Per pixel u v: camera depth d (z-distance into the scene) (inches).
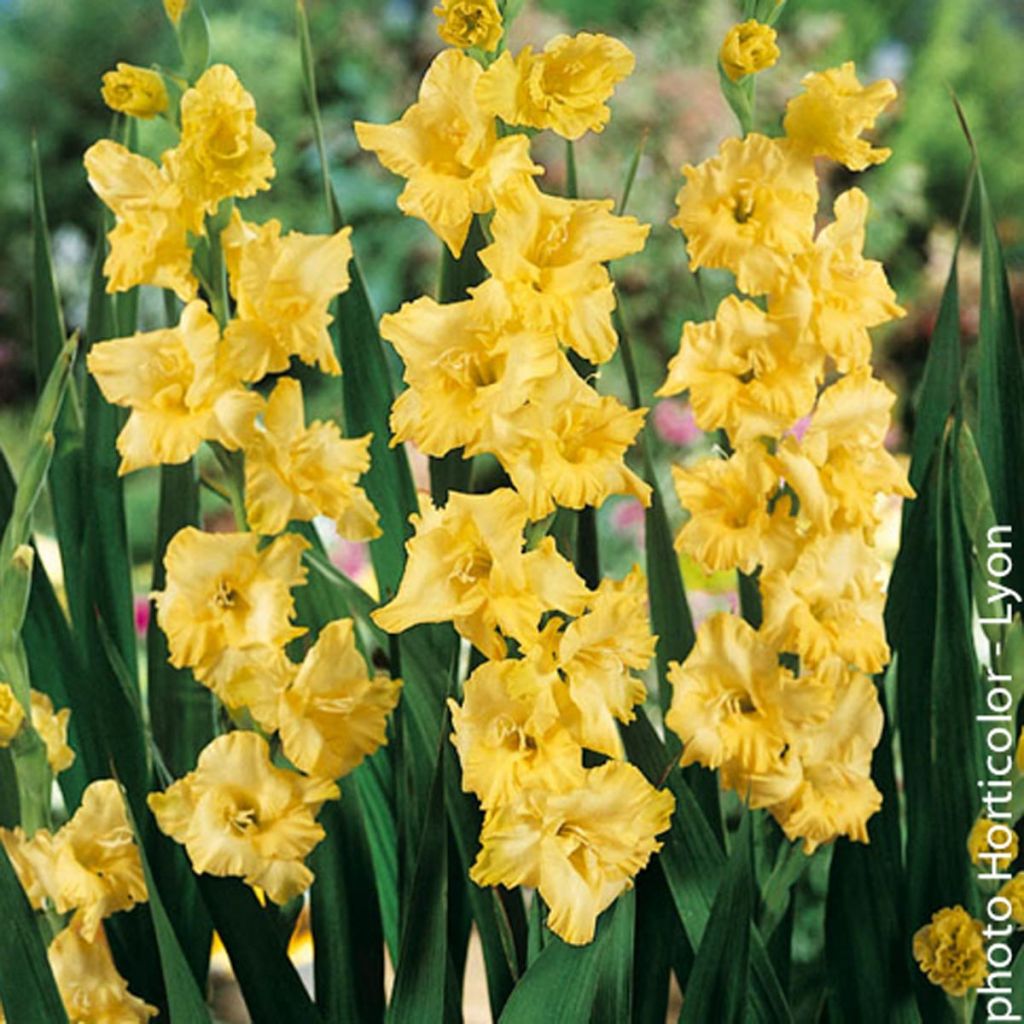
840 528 61.1
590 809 56.7
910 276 280.4
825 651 60.2
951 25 298.8
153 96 59.5
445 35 57.1
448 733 61.1
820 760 61.2
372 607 62.6
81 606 66.6
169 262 59.2
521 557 56.6
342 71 282.4
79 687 65.3
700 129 259.3
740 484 60.6
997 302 66.4
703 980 60.4
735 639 60.6
